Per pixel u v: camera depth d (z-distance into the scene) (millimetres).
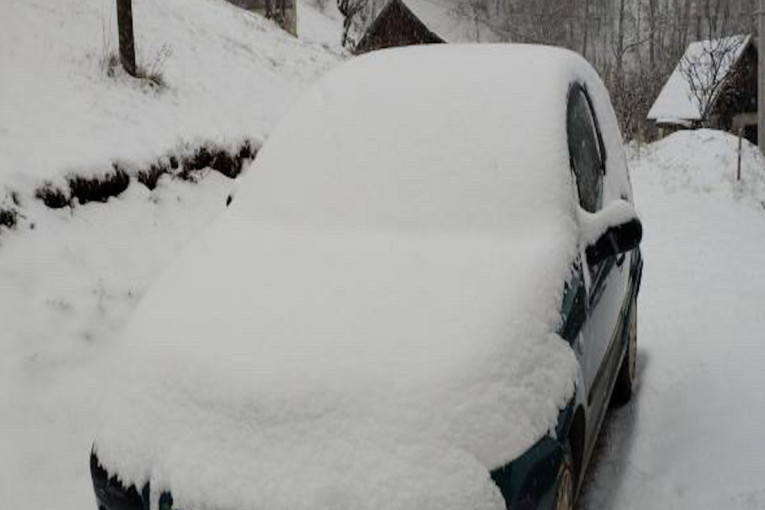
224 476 2430
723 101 31781
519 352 2676
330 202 3561
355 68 4215
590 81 4461
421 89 3865
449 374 2516
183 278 3254
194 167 8023
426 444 2381
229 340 2773
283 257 3256
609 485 3895
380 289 2924
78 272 5723
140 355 2844
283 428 2473
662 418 4551
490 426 2461
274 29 18234
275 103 11266
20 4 10016
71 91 8219
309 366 2590
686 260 7914
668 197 11117
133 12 12234
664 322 6098
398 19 41938
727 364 5211
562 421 2727
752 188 11289
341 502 2314
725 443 4238
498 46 4184
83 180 6500
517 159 3432
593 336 3340
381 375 2527
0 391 4508
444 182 3459
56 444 4344
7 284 5266
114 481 2605
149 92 9125
